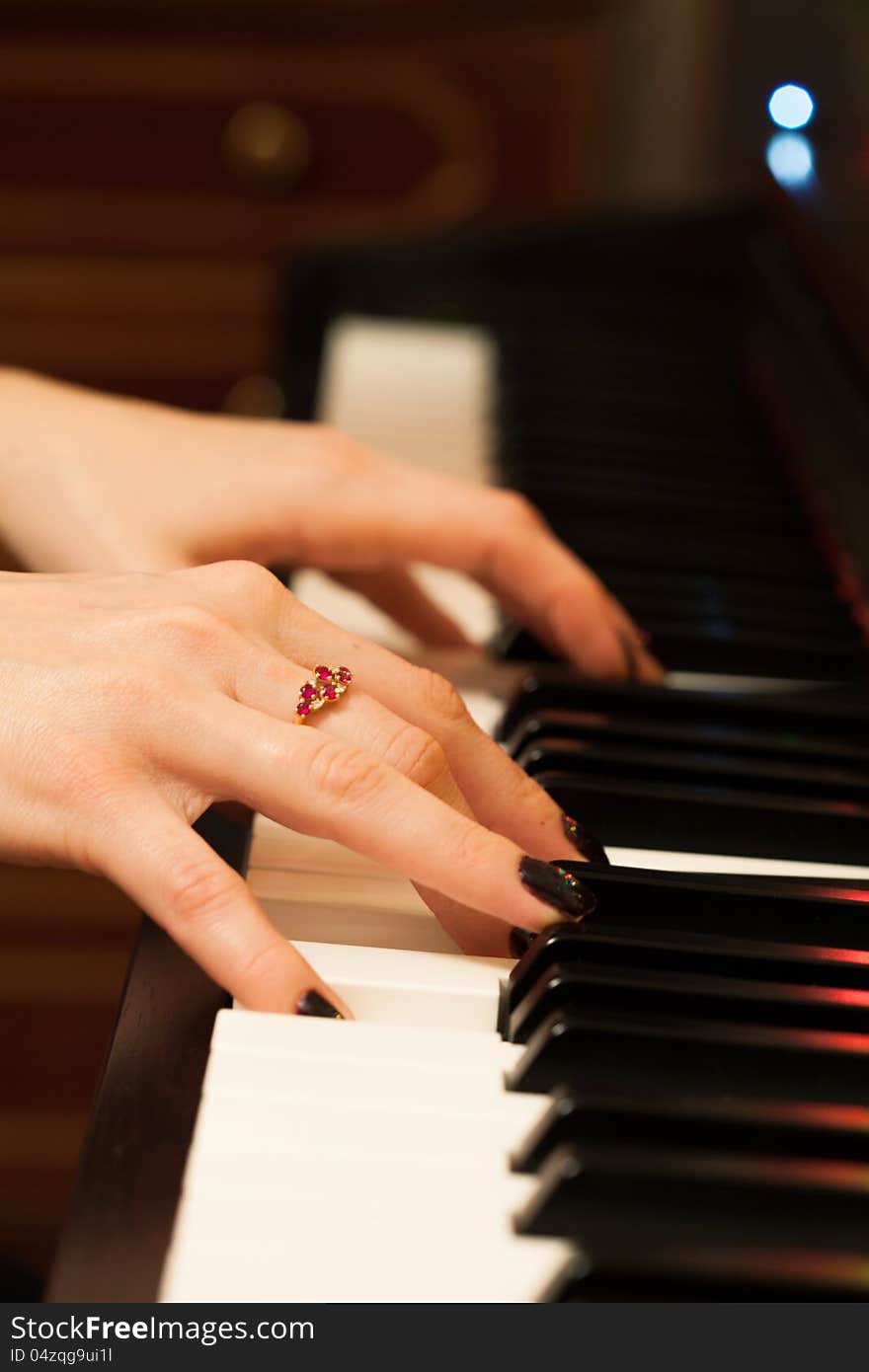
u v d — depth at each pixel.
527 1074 0.56
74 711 0.60
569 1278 0.51
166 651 0.61
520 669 0.74
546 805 0.63
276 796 0.60
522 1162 0.54
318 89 1.43
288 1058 0.56
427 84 1.44
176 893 0.58
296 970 0.57
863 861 0.65
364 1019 0.58
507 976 0.60
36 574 0.65
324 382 0.96
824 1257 0.51
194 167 1.45
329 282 1.06
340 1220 0.53
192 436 0.76
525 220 1.06
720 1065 0.56
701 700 0.69
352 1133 0.54
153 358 1.52
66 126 1.43
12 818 0.60
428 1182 0.53
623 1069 0.56
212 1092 0.55
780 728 0.69
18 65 1.41
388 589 0.76
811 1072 0.56
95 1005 1.43
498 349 0.99
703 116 1.61
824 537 0.80
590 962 0.58
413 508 0.74
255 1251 0.52
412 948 0.61
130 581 0.64
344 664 0.63
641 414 0.90
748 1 1.54
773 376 0.91
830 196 0.91
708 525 0.81
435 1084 0.56
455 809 0.61
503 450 0.84
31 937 1.41
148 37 1.40
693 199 1.06
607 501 0.81
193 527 0.73
